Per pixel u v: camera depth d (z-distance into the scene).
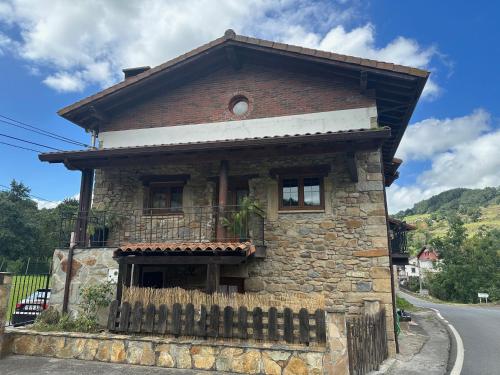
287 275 8.80
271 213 9.26
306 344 5.87
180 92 10.98
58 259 8.82
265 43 9.69
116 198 10.50
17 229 36.94
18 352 7.17
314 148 8.11
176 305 6.66
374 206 8.72
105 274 8.45
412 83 8.91
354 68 9.07
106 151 8.81
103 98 10.67
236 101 10.59
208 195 9.92
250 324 6.25
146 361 6.44
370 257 8.47
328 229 8.85
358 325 5.99
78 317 7.90
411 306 20.03
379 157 9.00
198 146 8.30
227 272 9.09
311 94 9.92
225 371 6.02
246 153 8.48
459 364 7.31
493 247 41.94
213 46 10.09
